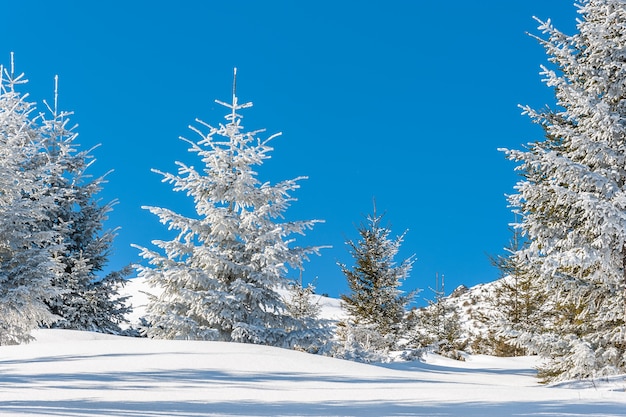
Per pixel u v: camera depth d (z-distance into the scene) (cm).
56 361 1245
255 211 2525
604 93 1788
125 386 905
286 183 2603
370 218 3456
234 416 599
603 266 1619
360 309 3350
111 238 3108
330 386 996
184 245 2516
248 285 2405
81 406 661
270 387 959
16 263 2306
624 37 1739
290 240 2467
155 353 1419
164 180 2533
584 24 1823
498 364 2712
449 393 889
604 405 732
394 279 3406
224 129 2603
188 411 640
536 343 1781
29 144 2995
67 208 3095
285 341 2386
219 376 1098
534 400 793
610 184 1644
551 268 1658
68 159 3150
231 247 2536
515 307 3058
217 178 2573
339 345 2491
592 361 1625
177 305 2445
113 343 1662
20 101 2694
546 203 1745
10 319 2194
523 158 1742
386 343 3155
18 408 609
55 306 2902
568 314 1870
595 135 1712
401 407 697
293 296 3653
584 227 1670
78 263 2927
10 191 2364
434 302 4144
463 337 4034
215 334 2364
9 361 1270
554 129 1769
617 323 1728
